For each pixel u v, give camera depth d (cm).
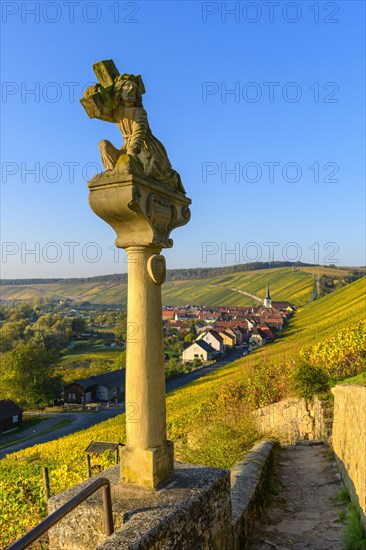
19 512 1182
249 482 705
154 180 436
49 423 5794
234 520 526
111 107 439
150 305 438
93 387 6975
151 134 464
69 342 10912
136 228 431
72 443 3120
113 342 10856
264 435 1362
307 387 1554
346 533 616
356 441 728
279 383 2186
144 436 426
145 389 429
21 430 5531
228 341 10325
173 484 429
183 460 1034
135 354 432
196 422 1855
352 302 6066
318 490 886
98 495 404
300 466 1106
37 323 11225
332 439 1195
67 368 8600
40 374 6750
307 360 1970
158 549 339
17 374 6644
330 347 1841
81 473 1460
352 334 1859
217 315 14512
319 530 658
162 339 452
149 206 424
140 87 452
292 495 860
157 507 376
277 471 1060
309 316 8544
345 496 786
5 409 5528
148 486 416
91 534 378
